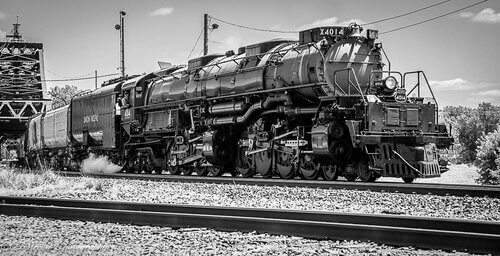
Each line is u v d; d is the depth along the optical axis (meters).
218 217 9.05
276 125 19.09
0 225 9.91
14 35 85.38
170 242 8.13
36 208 10.89
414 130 16.64
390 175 15.71
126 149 27.52
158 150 25.89
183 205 10.48
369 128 15.97
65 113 34.66
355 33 17.94
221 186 15.76
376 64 18.05
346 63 17.55
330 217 9.02
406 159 15.59
